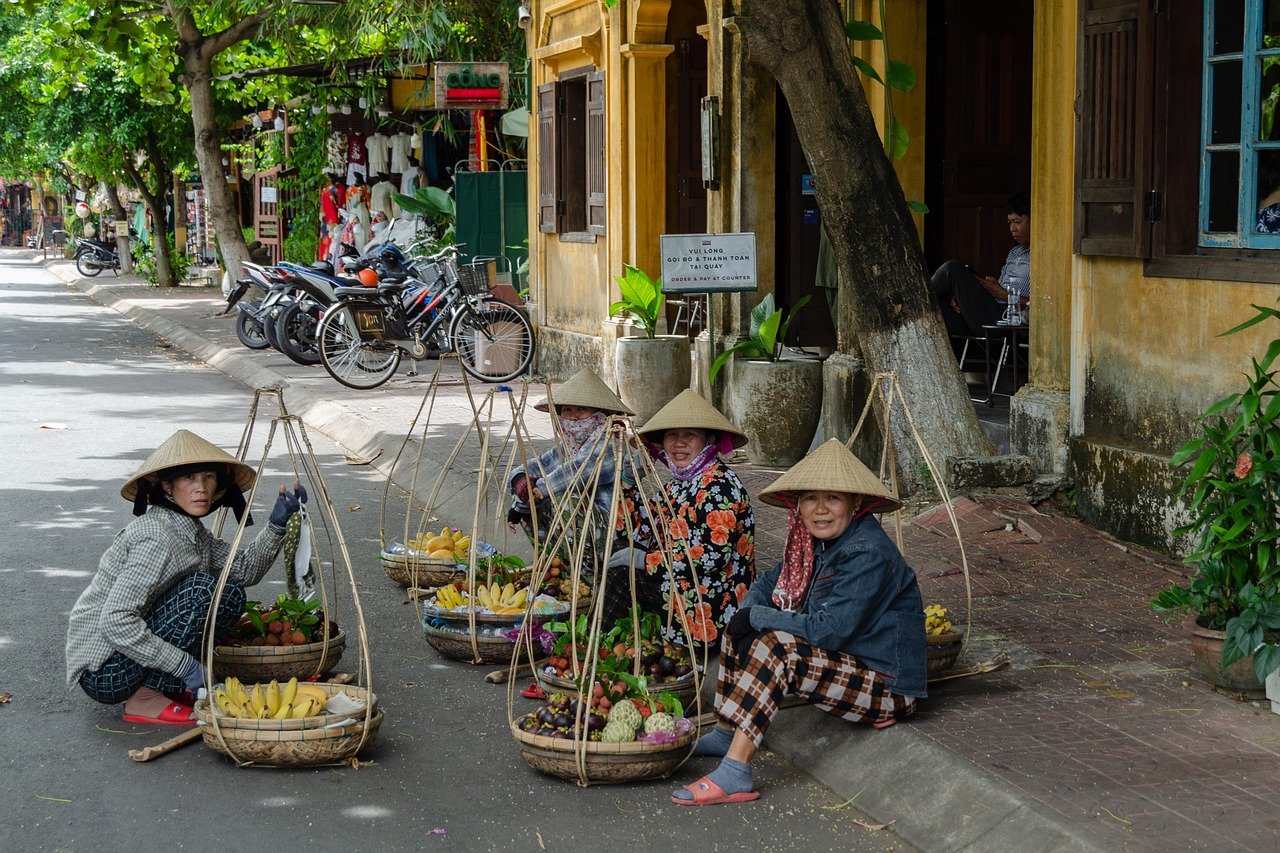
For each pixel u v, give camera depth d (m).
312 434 12.77
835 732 5.11
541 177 15.72
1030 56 11.68
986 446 8.28
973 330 10.38
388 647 6.57
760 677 4.77
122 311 27.00
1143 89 7.33
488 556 7.31
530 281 16.33
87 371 17.05
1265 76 6.82
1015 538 7.57
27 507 9.34
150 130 30.44
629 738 4.88
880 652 4.91
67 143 30.72
